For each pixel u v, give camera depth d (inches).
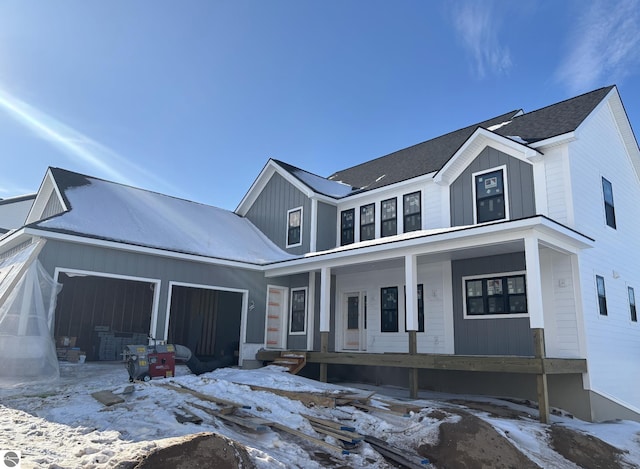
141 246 482.9
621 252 509.4
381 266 540.7
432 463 251.8
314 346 589.9
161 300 500.4
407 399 402.3
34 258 409.4
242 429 265.9
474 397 442.9
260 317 586.6
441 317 498.6
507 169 467.8
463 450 254.8
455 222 502.6
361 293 595.5
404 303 539.2
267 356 557.6
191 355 503.8
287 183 690.2
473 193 491.8
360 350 581.3
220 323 690.2
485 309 464.8
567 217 419.5
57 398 305.0
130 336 637.3
